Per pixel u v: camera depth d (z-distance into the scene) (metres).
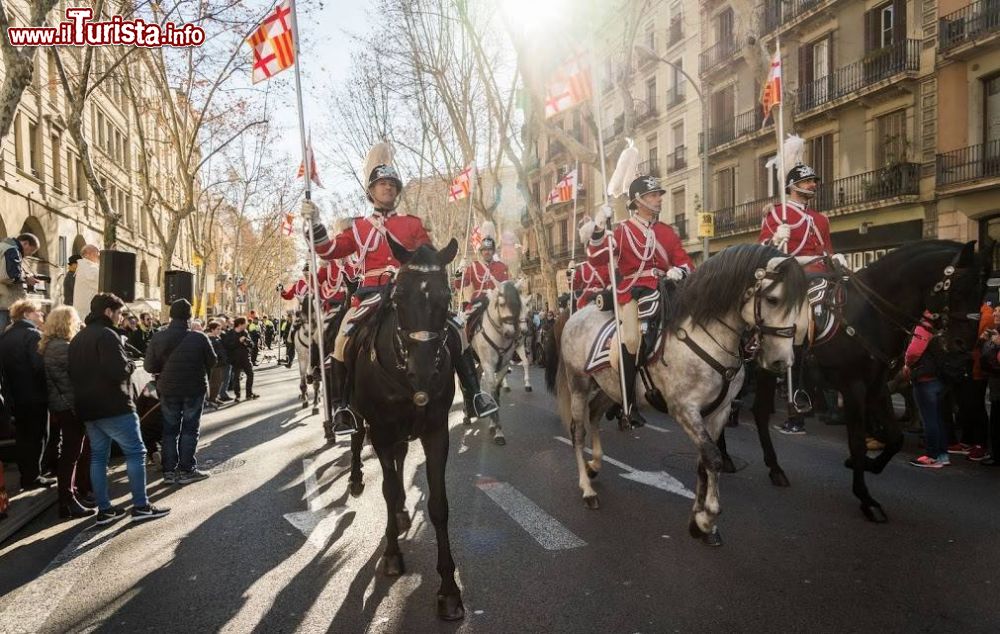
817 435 8.96
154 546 5.42
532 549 5.02
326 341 6.03
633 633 3.71
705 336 4.82
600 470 7.30
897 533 5.15
